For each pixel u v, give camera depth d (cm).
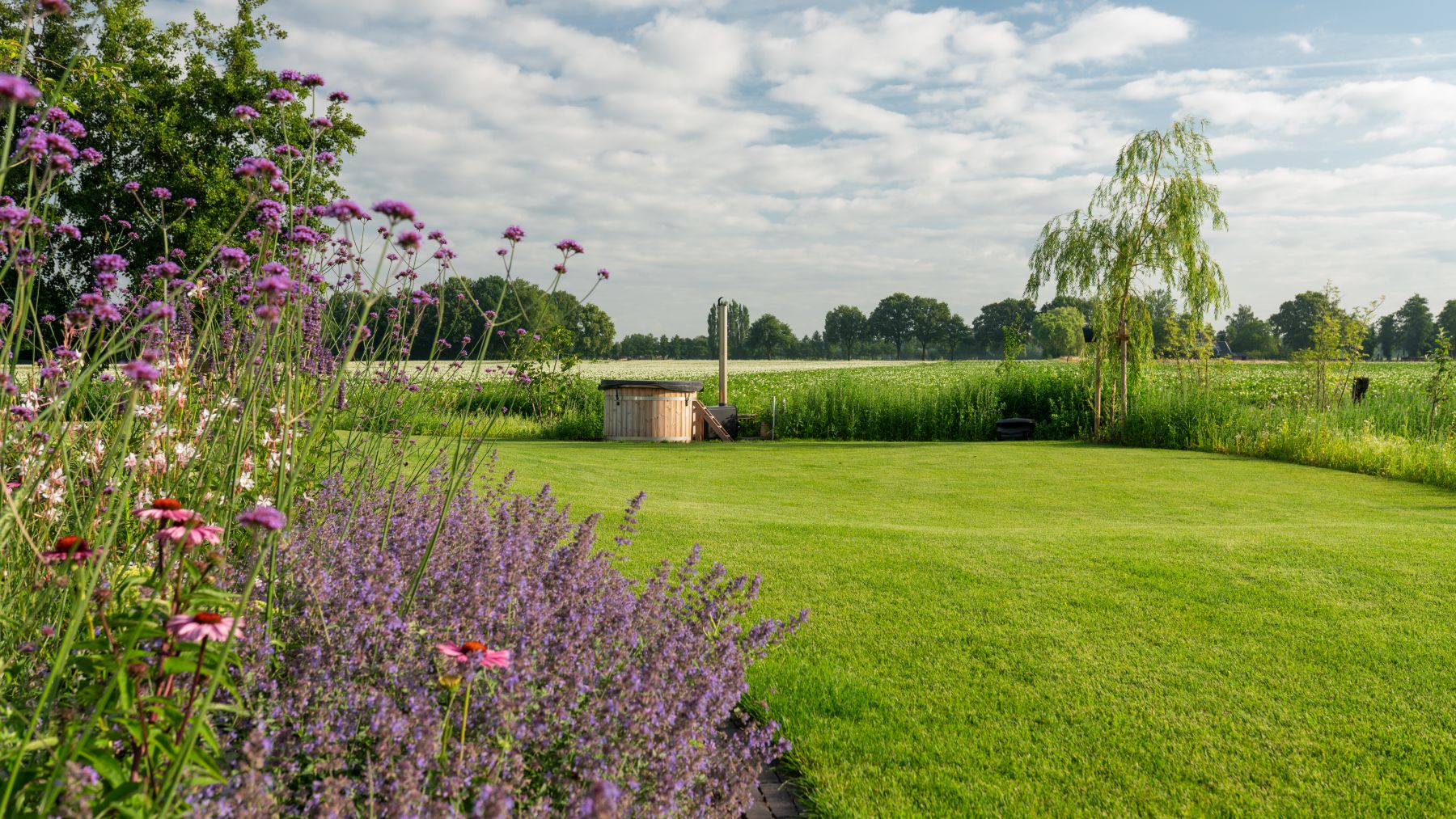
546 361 2186
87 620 221
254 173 278
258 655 242
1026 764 353
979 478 1369
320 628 266
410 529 399
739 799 273
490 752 225
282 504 255
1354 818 315
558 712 250
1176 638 503
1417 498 1151
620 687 266
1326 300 2180
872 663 461
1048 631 514
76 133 302
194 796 184
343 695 236
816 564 661
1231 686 434
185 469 337
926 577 626
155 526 297
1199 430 1880
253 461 404
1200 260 2106
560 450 1694
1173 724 392
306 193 372
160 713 185
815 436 2400
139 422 350
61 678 228
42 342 334
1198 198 2102
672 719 259
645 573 605
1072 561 675
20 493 230
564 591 346
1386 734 382
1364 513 1033
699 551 452
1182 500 1148
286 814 209
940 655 474
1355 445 1491
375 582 288
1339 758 360
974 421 2344
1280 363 6388
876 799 323
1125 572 645
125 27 2078
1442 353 1775
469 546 380
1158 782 340
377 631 266
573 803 215
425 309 496
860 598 573
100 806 164
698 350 14512
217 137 2203
